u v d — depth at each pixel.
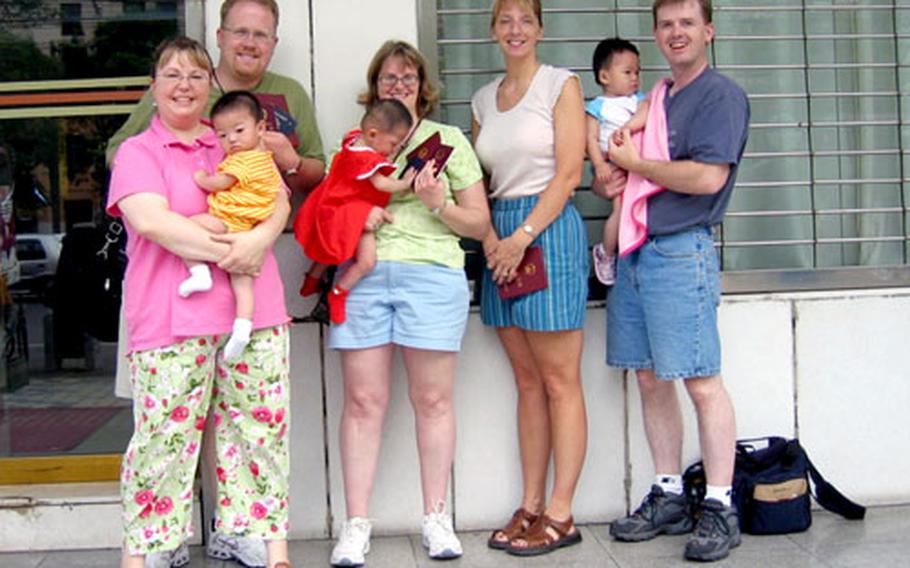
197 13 4.48
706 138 3.96
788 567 4.02
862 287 4.77
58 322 4.72
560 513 4.33
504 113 4.26
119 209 3.60
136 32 4.68
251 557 4.16
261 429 3.72
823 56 4.91
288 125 4.16
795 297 4.68
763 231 4.90
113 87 4.70
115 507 4.40
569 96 4.15
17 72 4.70
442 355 4.11
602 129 4.32
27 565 4.23
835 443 4.71
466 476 4.57
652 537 4.39
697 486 4.49
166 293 3.53
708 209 4.05
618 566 4.09
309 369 4.48
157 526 3.66
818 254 4.93
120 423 4.71
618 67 4.37
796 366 4.69
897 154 4.94
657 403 4.36
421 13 4.57
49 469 4.68
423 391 4.16
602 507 4.64
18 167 4.73
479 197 4.11
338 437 4.49
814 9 4.89
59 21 4.68
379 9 4.48
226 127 3.56
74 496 4.43
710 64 4.85
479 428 4.57
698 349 4.04
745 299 4.66
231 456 3.79
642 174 4.04
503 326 4.34
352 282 4.04
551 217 4.14
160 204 3.48
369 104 4.18
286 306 4.45
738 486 4.36
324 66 4.47
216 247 3.47
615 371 4.61
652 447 4.43
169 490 3.68
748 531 4.37
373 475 4.22
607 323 4.39
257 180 3.54
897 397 4.73
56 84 4.70
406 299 4.03
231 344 3.52
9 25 4.67
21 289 4.73
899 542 4.27
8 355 4.73
